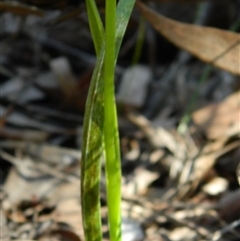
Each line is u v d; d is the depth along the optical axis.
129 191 0.39
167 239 0.35
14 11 0.32
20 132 0.42
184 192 0.38
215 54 0.32
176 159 0.40
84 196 0.24
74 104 0.46
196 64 0.53
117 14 0.23
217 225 0.35
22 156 0.40
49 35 0.52
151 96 0.49
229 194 0.36
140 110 0.47
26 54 0.52
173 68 0.51
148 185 0.39
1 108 0.44
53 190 0.37
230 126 0.41
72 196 0.37
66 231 0.34
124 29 0.23
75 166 0.39
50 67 0.49
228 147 0.40
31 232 0.34
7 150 0.41
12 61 0.51
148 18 0.32
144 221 0.36
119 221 0.24
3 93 0.47
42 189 0.37
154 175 0.40
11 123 0.44
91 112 0.23
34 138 0.42
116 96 0.47
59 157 0.40
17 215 0.36
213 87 0.49
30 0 0.32
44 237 0.34
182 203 0.37
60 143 0.43
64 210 0.36
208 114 0.42
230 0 0.52
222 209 0.36
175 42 0.33
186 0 0.35
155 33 0.52
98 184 0.24
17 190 0.37
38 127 0.43
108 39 0.22
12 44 0.52
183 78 0.49
